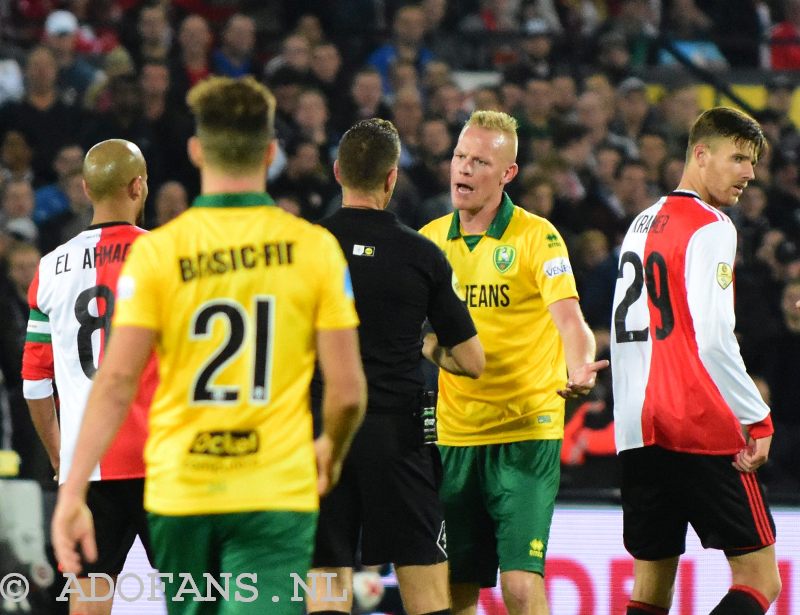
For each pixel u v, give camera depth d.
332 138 38.88
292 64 39.78
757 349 33.81
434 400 17.36
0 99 39.34
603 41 44.34
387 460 16.62
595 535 24.11
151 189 36.56
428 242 16.84
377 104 39.50
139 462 17.44
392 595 23.75
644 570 18.70
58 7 43.31
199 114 12.66
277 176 36.81
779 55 48.88
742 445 17.70
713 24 49.50
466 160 18.81
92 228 17.92
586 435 29.30
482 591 23.58
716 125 18.11
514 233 18.98
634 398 18.14
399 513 16.72
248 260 12.46
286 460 12.41
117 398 12.14
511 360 18.91
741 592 17.70
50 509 23.48
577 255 35.50
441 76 40.47
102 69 40.72
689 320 17.61
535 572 18.48
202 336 12.35
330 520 16.64
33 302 18.20
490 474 18.95
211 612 12.71
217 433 12.31
